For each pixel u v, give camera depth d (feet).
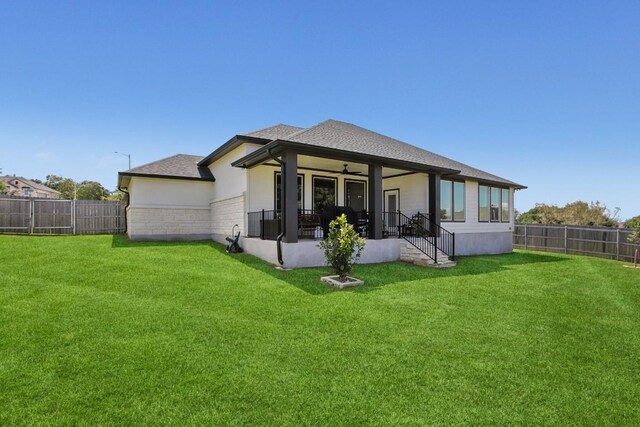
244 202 36.47
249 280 23.94
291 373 11.38
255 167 37.42
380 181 34.55
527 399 10.11
